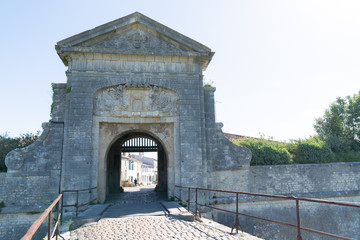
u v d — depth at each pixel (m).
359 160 20.64
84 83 14.67
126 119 15.16
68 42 14.64
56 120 14.55
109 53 15.04
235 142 20.06
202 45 15.73
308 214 16.61
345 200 17.52
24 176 13.70
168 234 7.71
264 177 16.62
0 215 13.23
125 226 8.78
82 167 13.76
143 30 15.70
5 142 16.00
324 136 23.70
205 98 16.47
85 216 10.01
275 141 21.38
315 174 17.50
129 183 39.41
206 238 7.18
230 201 15.37
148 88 15.41
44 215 4.64
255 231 15.48
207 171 15.33
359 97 26.72
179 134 15.21
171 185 15.16
